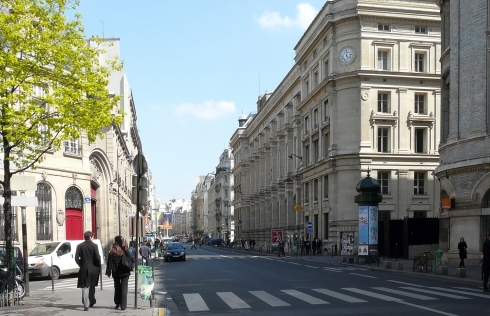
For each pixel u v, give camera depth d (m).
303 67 58.59
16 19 15.35
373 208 32.03
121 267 12.39
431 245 35.69
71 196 31.92
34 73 15.43
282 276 23.12
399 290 16.70
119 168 51.00
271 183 73.94
